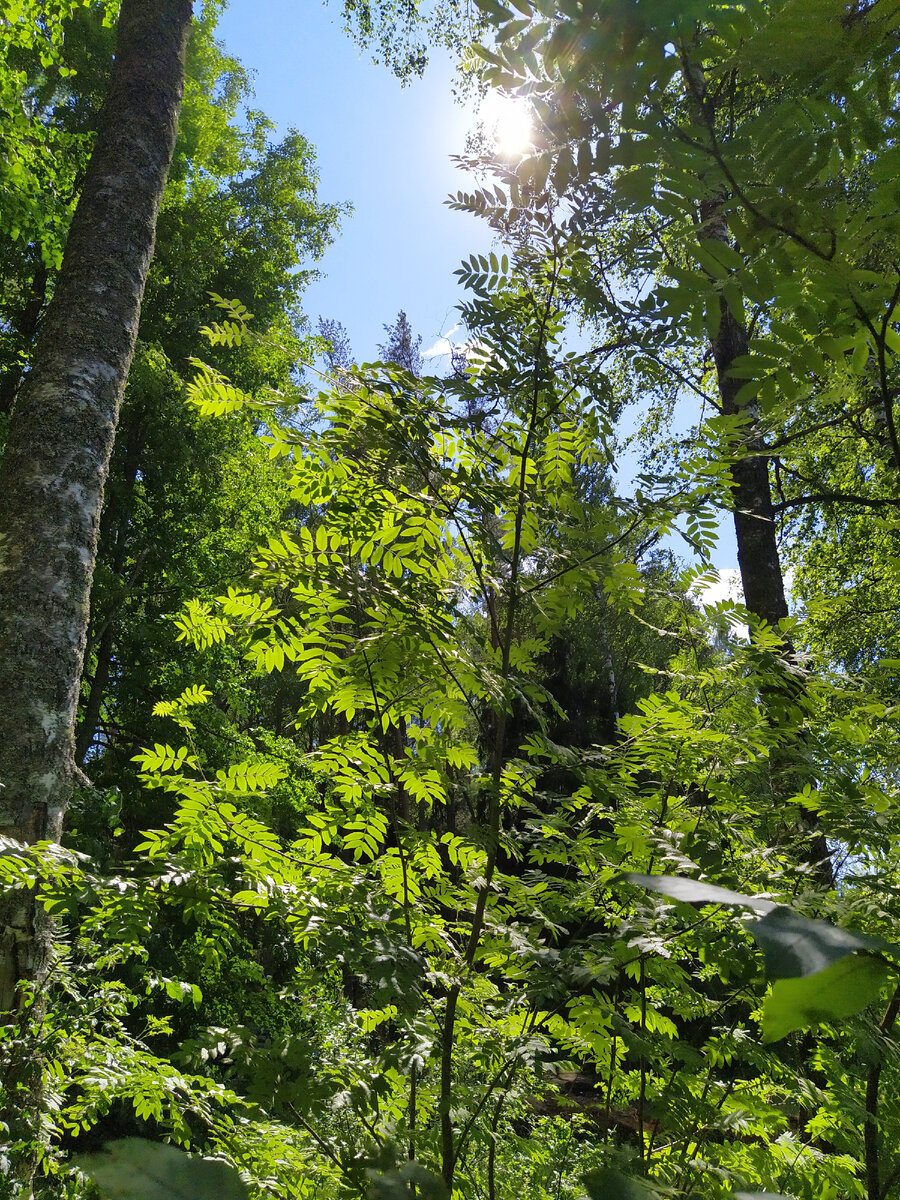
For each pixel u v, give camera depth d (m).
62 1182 2.00
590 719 11.03
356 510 1.82
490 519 2.07
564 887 1.99
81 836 5.90
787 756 2.28
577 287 1.51
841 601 2.46
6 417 8.80
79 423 3.69
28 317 11.10
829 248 0.74
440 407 1.89
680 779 2.15
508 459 2.09
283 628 1.62
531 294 1.83
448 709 1.96
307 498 2.02
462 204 1.24
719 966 1.85
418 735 1.98
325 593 1.74
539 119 0.69
